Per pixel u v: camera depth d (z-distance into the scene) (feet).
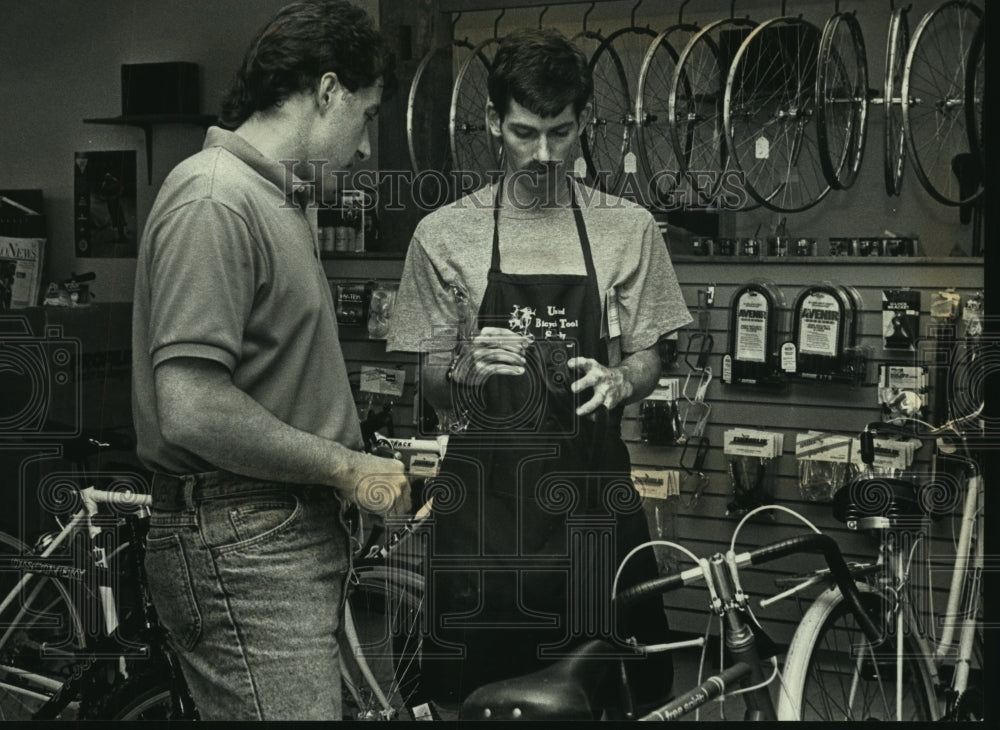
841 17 12.12
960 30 12.31
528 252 10.46
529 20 12.59
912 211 12.45
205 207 6.43
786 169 12.77
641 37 12.66
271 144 7.27
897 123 12.59
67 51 12.82
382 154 12.35
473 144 12.25
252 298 6.59
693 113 12.57
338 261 12.39
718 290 12.30
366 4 12.40
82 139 12.91
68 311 12.82
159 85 12.46
